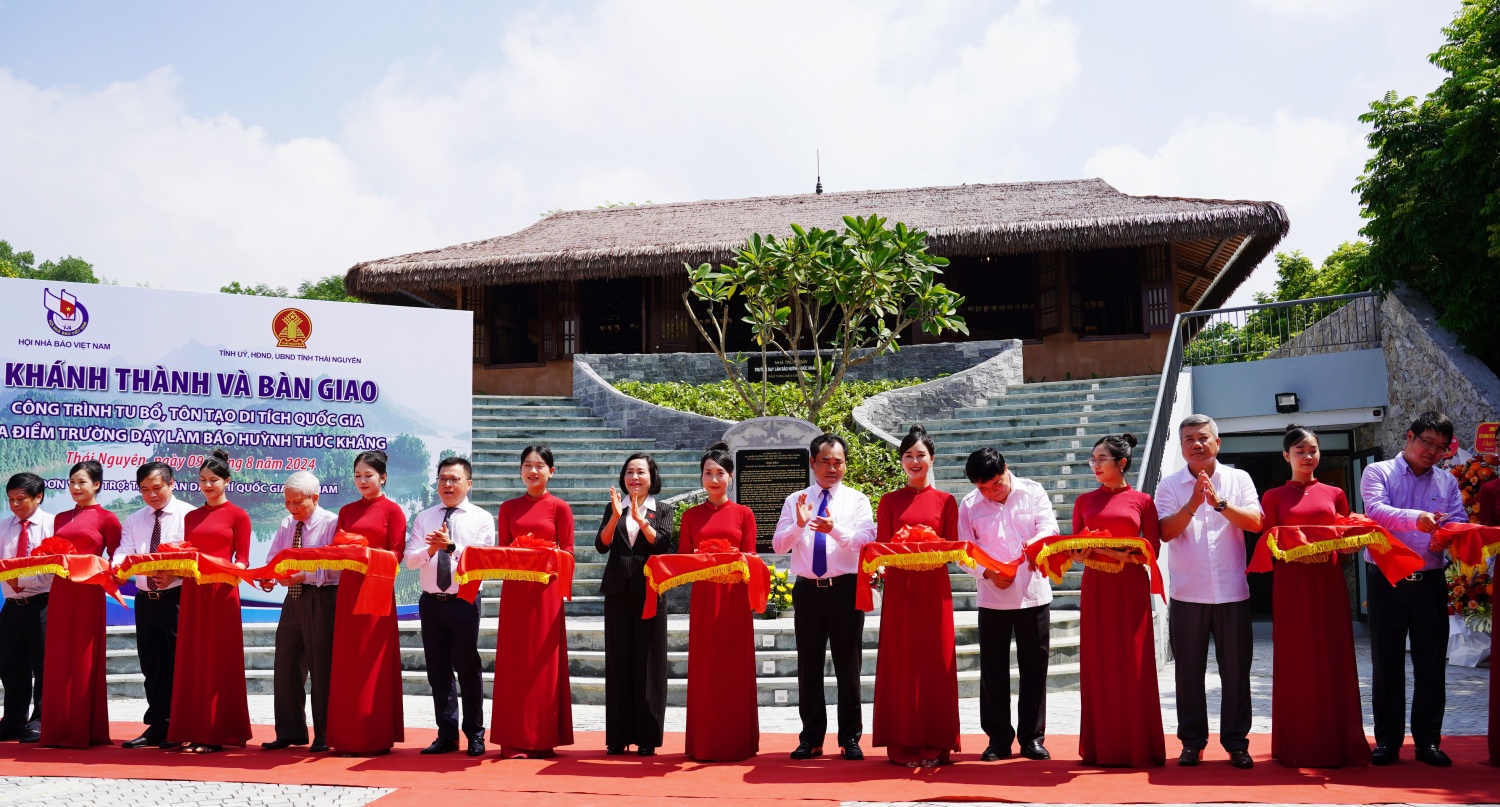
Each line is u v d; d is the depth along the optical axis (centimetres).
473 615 609
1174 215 1593
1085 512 561
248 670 880
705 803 479
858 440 1265
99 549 655
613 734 595
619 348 2006
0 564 610
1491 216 1146
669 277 1866
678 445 1353
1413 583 549
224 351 978
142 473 655
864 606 562
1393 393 1261
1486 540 527
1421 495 587
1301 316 1605
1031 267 1942
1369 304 1321
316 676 614
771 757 585
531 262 1753
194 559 606
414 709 794
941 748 550
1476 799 464
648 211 2072
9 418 902
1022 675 570
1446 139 1168
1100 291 1891
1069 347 1731
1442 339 1170
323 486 1001
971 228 1656
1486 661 920
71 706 617
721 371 1591
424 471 1039
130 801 495
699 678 578
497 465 1288
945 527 582
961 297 1309
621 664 597
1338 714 530
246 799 498
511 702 585
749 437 1079
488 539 626
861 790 498
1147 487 1061
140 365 948
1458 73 1206
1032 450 1250
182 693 608
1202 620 547
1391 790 480
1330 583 538
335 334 1019
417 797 496
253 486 974
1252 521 541
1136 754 533
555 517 624
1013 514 580
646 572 582
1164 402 1189
